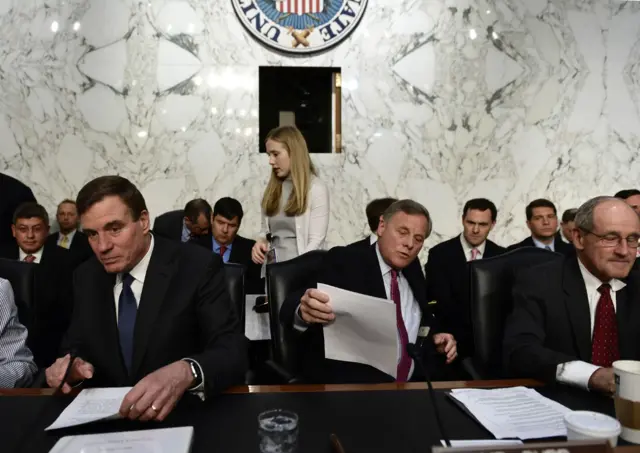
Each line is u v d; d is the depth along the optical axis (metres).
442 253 3.08
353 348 1.44
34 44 3.87
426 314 1.94
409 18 4.09
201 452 0.96
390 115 4.12
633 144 4.29
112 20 3.93
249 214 4.07
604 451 0.78
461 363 1.93
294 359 1.92
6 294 1.54
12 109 3.87
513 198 4.23
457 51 4.14
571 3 4.20
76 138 3.93
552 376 1.35
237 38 4.00
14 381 1.45
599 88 4.25
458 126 4.16
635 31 4.25
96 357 1.41
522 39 4.17
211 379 1.24
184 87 3.98
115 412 1.14
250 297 2.58
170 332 1.41
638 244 1.50
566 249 3.66
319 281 1.91
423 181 4.16
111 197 1.32
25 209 3.00
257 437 1.03
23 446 0.99
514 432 1.04
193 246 1.55
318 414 1.15
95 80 3.93
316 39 4.01
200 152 4.02
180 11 3.96
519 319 1.61
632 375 0.99
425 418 1.13
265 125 4.16
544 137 4.23
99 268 1.50
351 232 4.11
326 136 4.21
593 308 1.60
